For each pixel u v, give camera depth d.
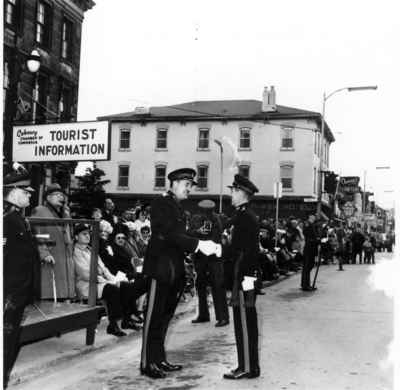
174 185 5.30
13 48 17.23
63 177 20.08
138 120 43.28
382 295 12.01
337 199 51.78
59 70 20.52
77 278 7.20
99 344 6.39
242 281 5.05
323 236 13.85
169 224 5.05
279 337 7.12
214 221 8.52
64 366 5.56
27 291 4.51
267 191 40.75
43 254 6.39
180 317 9.04
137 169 43.44
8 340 4.45
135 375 5.23
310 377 5.12
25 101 17.86
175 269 5.16
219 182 41.69
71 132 8.44
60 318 5.58
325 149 46.72
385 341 6.86
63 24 21.11
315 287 13.34
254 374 5.09
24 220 4.65
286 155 40.62
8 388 4.75
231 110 43.62
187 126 42.66
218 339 7.12
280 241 17.42
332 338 7.05
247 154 41.34
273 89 41.75
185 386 4.81
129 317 7.41
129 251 9.33
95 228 6.41
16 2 17.62
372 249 26.89
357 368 5.49
